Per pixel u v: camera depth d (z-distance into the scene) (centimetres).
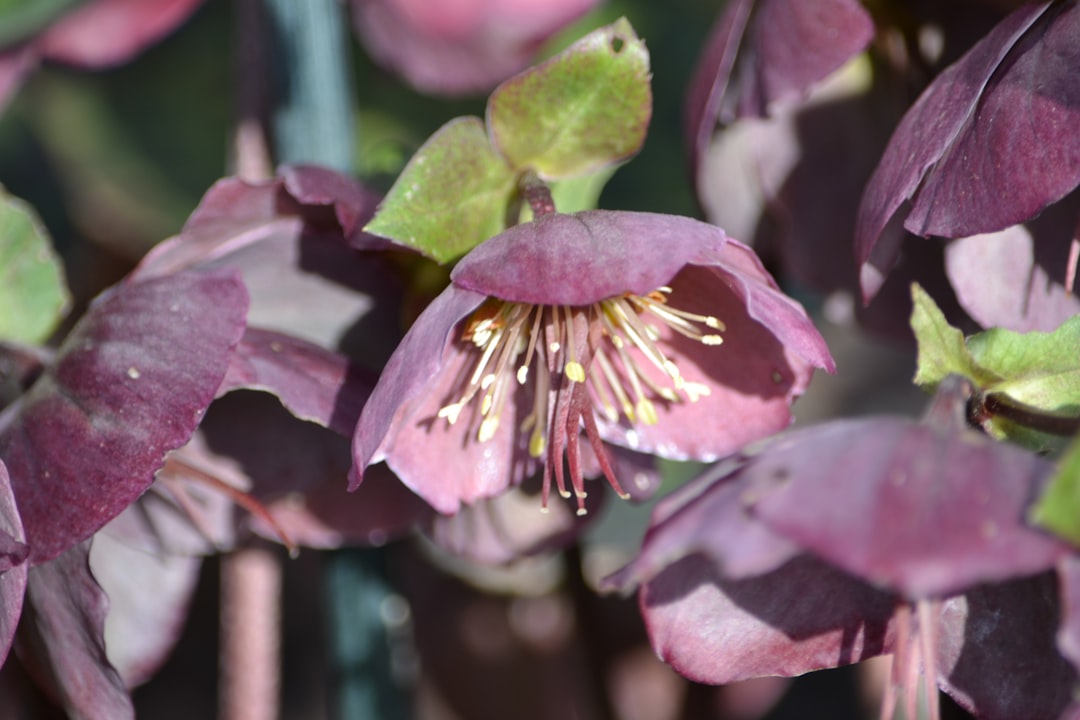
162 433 31
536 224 31
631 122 33
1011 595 32
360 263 35
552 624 44
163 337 32
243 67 40
